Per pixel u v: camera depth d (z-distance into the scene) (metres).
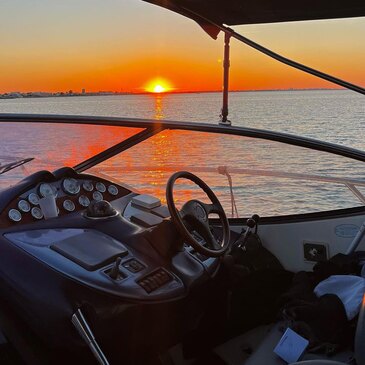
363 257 2.13
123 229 1.66
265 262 2.37
